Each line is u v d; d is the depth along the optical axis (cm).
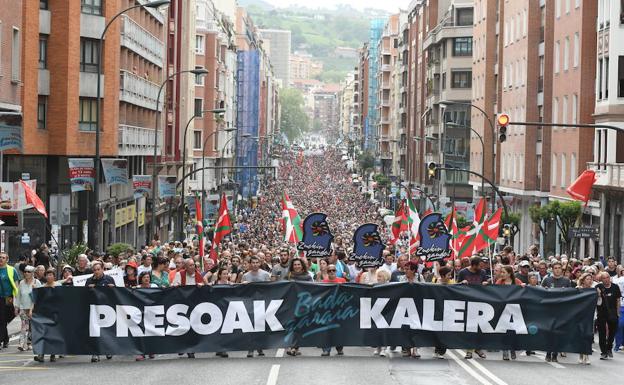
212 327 2103
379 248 2650
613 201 5344
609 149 5319
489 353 2333
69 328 2069
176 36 8925
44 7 5191
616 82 5272
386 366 2016
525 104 7181
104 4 5600
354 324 2141
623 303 2530
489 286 2153
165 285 2388
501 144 8194
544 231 6041
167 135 8725
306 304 2131
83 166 3972
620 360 2306
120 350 2075
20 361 2138
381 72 18588
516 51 7544
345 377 1847
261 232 9094
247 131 15562
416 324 2147
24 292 2372
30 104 4803
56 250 4344
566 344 2161
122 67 6272
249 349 2117
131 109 6619
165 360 2112
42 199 5316
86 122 5559
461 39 10431
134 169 7181
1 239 3962
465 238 3206
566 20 6259
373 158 19125
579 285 2395
